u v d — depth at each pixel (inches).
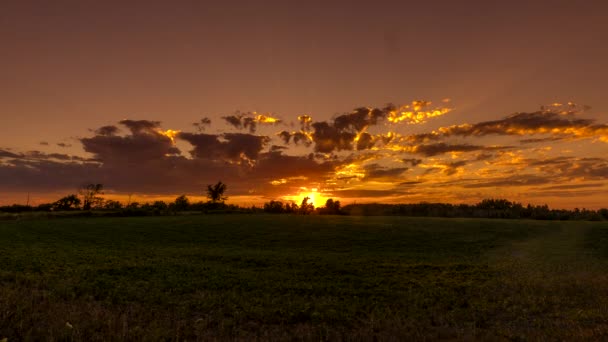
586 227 2315.5
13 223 2679.6
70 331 458.6
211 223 2608.3
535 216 3838.6
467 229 2258.9
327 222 2677.2
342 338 503.2
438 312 642.2
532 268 1148.5
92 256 1232.8
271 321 577.9
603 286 850.8
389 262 1232.8
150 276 904.9
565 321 584.1
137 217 3309.5
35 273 892.0
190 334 494.9
